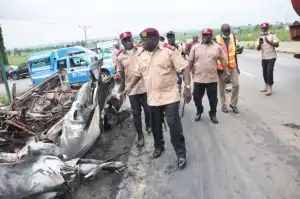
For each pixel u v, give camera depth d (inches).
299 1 198.1
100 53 739.4
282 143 209.2
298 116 261.9
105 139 253.9
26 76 1087.0
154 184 171.9
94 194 167.9
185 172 181.6
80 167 172.4
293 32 228.8
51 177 152.2
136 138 249.6
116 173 189.0
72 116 201.8
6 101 419.8
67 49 672.4
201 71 249.0
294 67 546.6
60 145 191.0
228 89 374.9
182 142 188.9
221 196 153.4
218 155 199.8
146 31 173.9
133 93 221.5
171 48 178.1
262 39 339.0
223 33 267.6
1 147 193.9
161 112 194.4
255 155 194.4
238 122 260.1
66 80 331.9
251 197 150.0
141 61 183.2
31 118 229.3
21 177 147.3
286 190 153.2
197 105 269.3
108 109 279.7
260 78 466.3
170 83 181.5
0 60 405.1
